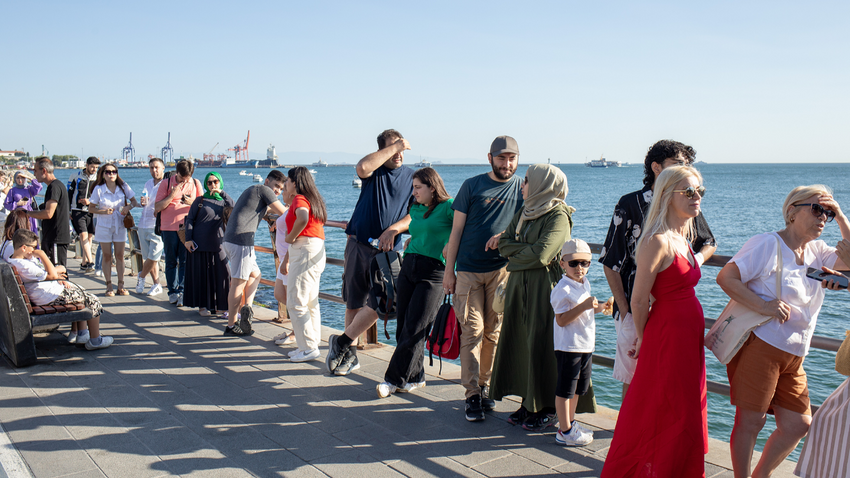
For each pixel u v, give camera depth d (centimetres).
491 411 402
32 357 489
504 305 372
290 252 507
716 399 794
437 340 389
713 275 1717
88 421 374
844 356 270
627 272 317
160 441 346
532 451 337
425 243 421
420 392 440
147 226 769
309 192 506
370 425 374
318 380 462
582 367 343
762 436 684
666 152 300
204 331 607
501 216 387
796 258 283
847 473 265
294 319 511
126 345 552
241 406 405
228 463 318
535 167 352
